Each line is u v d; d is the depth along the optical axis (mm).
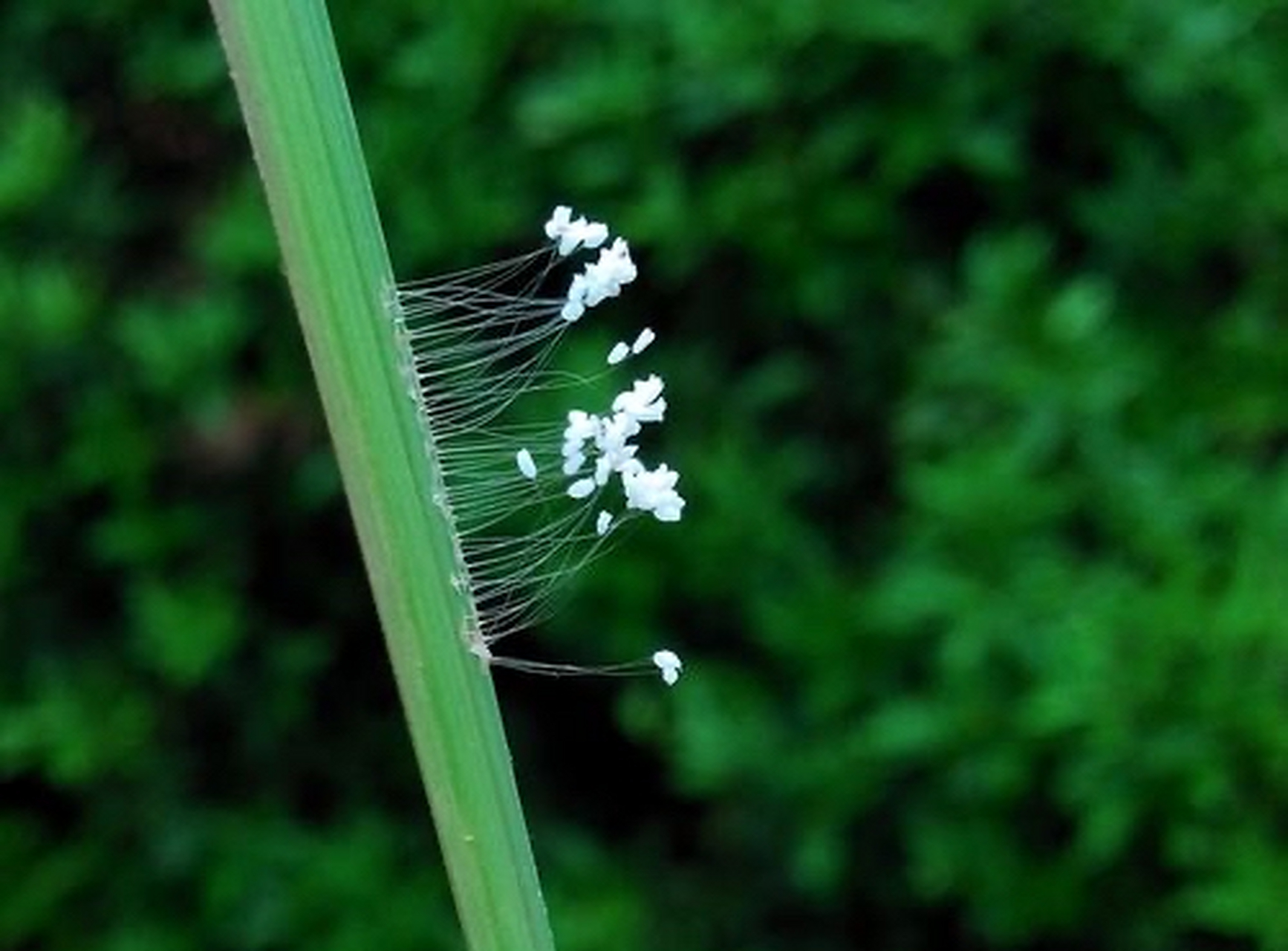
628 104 359
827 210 364
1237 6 347
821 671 362
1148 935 344
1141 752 325
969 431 349
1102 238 361
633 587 370
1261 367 352
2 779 413
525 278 311
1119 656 324
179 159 415
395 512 126
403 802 410
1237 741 323
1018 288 345
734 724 364
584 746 403
